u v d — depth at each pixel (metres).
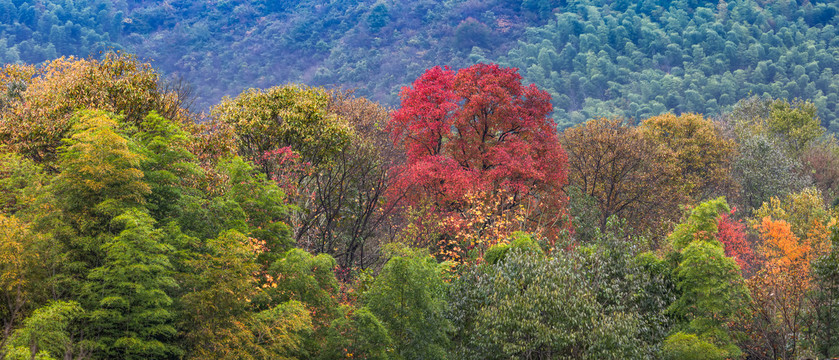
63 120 19.75
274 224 19.41
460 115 36.28
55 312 12.05
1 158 17.38
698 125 53.41
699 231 24.14
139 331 13.79
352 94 43.34
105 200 14.17
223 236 15.48
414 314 17.42
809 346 21.77
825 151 62.44
